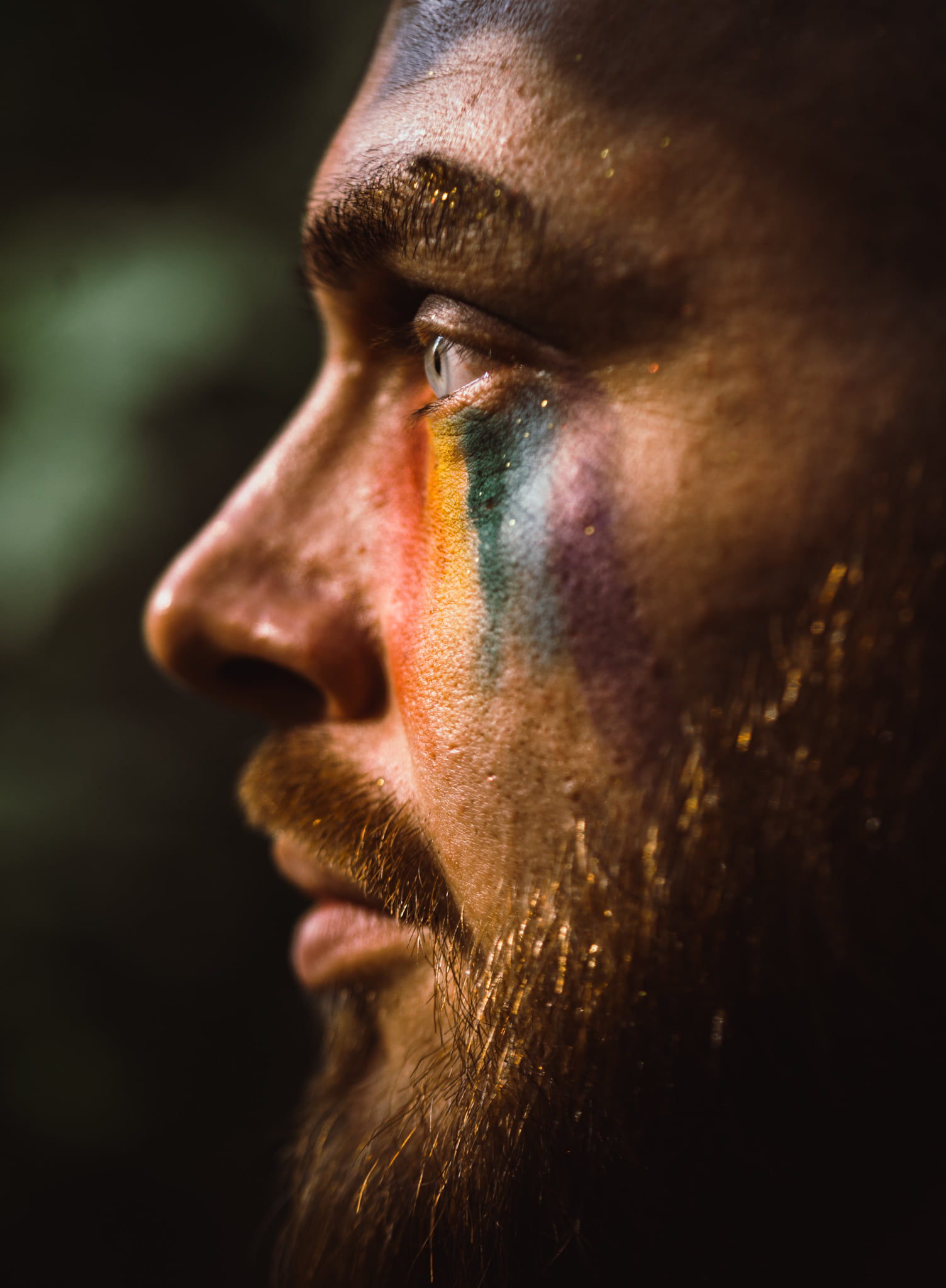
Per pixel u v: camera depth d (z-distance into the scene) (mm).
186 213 3793
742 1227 544
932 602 457
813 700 476
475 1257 599
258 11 3779
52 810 3500
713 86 479
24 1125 3275
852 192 460
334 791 682
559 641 526
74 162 3898
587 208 495
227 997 3537
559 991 545
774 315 471
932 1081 499
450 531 571
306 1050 3512
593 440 514
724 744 493
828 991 489
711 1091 522
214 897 3574
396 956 701
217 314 3543
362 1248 673
